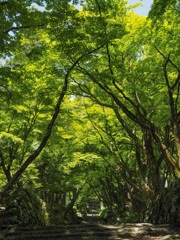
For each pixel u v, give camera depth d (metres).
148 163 15.56
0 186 20.59
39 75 12.78
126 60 13.60
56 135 16.33
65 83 11.48
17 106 13.99
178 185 12.03
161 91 13.93
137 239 8.77
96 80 12.50
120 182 19.94
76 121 16.16
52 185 22.27
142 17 12.66
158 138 12.73
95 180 22.55
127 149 18.73
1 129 15.98
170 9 10.33
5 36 9.41
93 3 11.39
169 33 11.34
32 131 15.87
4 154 17.30
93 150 18.39
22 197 14.88
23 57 11.67
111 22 11.77
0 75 10.51
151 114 14.47
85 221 32.84
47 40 12.48
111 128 17.34
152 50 12.41
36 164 23.06
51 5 9.84
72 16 10.14
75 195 27.00
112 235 9.45
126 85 13.23
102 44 11.23
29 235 9.07
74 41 11.16
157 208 12.87
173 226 10.73
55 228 10.55
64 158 23.52
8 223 12.48
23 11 9.51
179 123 12.82
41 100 13.70
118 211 19.44
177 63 12.91
